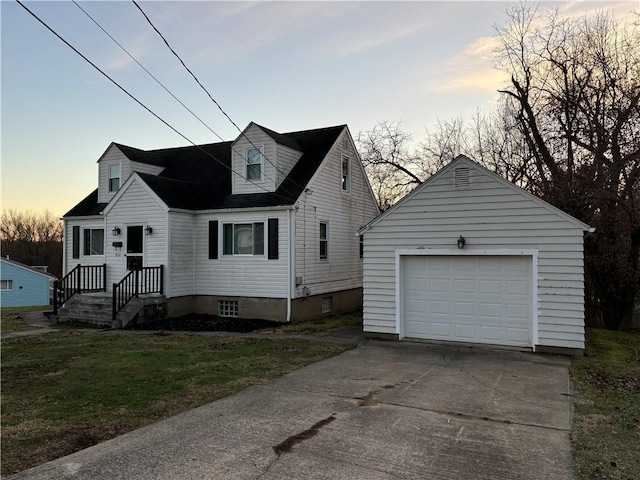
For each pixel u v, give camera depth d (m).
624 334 12.40
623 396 6.35
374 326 10.99
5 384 6.82
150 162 17.48
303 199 14.63
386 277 10.90
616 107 14.40
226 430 4.91
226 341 10.70
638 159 13.61
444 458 4.22
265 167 15.02
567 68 15.91
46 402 5.93
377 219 10.98
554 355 9.10
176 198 14.97
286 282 13.98
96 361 8.42
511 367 8.09
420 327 10.72
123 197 15.12
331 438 4.69
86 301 13.96
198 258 15.26
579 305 9.05
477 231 9.98
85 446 4.47
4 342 10.53
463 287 10.30
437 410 5.66
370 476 3.84
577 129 15.12
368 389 6.62
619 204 13.74
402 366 8.16
